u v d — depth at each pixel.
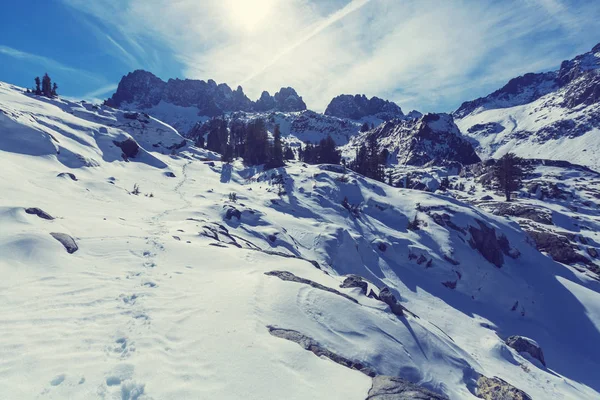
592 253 45.91
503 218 47.41
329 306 11.16
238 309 9.66
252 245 25.11
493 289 35.00
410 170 109.00
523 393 11.18
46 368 6.55
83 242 14.09
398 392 7.55
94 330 8.14
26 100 53.41
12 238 11.74
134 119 84.44
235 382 6.76
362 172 77.81
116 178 40.94
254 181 58.19
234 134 129.50
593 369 26.92
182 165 65.75
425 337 12.56
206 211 31.39
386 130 172.00
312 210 43.53
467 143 142.88
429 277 35.72
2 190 18.22
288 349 8.12
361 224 42.12
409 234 41.22
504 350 21.14
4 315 8.08
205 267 13.93
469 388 11.41
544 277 38.25
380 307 13.15
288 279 12.88
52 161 34.12
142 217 24.98
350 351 9.48
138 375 6.75
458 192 79.88
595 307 33.75
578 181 79.44
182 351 7.68
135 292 10.55
